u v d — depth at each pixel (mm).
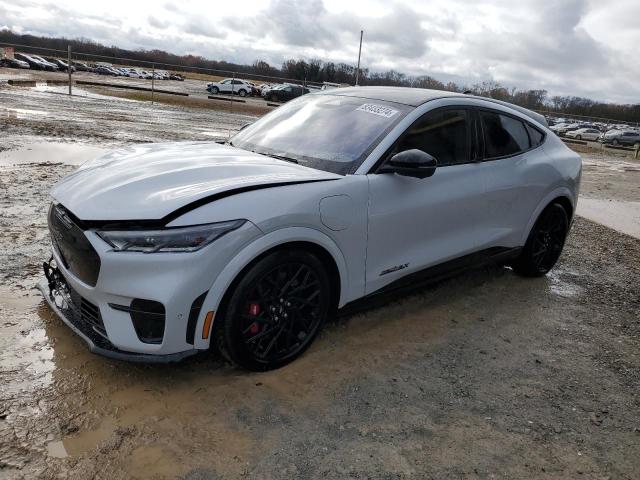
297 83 40250
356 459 2396
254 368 2928
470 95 4215
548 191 4578
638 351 3762
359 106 3830
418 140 3576
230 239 2584
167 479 2178
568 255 6027
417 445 2531
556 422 2824
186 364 2998
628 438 2746
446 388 3037
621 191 12422
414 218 3443
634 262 5984
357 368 3143
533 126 4668
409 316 3938
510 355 3508
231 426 2529
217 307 2637
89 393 2674
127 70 60594
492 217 4109
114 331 2590
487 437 2643
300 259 2893
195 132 14383
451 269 3900
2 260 4129
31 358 2908
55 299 3102
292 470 2291
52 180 6914
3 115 13352
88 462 2227
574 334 3936
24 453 2238
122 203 2682
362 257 3217
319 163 3355
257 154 3568
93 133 11891
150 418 2535
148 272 2506
